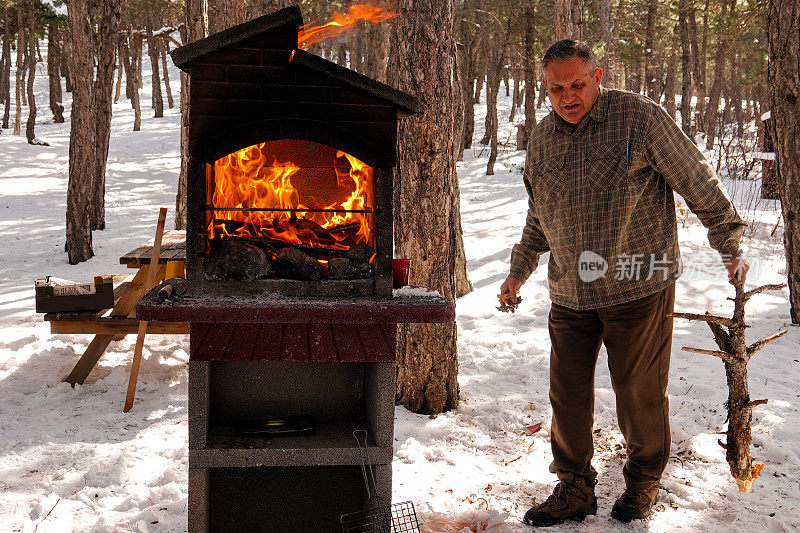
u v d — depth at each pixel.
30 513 2.85
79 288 4.50
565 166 2.61
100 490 3.05
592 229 2.57
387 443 2.34
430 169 3.95
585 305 2.64
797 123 5.86
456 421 3.96
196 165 2.25
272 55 2.24
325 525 2.68
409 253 4.04
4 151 22.44
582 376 2.72
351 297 2.33
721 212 2.52
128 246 11.16
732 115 34.28
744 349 2.49
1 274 8.96
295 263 2.33
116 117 32.97
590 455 2.78
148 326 4.48
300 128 2.26
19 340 5.54
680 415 4.01
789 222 6.01
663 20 28.56
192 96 2.23
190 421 2.28
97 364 5.03
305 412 2.62
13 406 4.21
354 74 2.22
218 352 2.27
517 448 3.62
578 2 8.91
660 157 2.48
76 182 9.74
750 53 21.95
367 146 2.29
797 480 3.15
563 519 2.77
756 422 3.84
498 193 16.94
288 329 2.28
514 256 3.04
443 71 3.92
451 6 3.93
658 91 23.39
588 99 2.50
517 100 32.41
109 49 12.41
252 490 2.63
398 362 4.14
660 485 3.09
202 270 2.28
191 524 2.32
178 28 11.84
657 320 2.60
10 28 32.56
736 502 2.92
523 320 6.31
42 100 37.62
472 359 5.23
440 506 2.90
